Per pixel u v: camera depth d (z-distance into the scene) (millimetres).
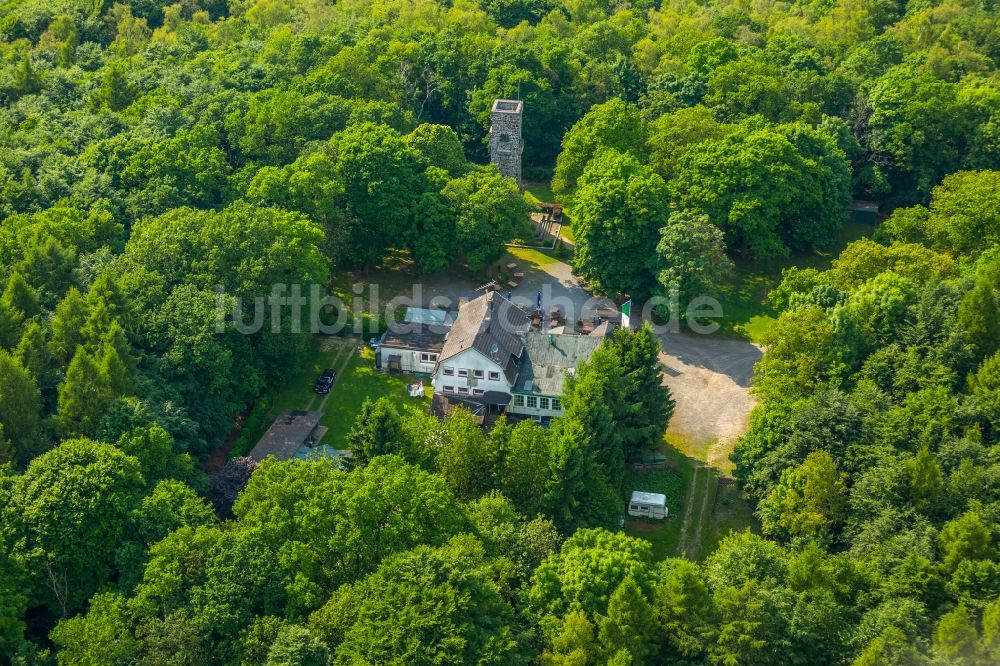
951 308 125625
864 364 123375
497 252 158125
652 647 86688
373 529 92812
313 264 138375
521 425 109812
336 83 181750
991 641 84688
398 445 108375
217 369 123188
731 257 170000
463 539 90875
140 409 106500
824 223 167750
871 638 87312
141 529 94875
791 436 114062
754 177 158250
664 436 132250
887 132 180875
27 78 181750
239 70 187375
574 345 135125
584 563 91000
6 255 127125
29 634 93250
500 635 83062
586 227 152625
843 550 105875
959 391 119312
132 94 178375
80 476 95000
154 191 149500
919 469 102500
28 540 92562
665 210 153125
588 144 171500
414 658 79250
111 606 87250
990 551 94812
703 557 114812
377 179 154750
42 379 112000
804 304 134375
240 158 164500
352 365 142625
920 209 156000
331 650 85250
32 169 154625
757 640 85438
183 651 84500
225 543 91562
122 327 119188
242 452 126375
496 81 194625
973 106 180750
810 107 186125
